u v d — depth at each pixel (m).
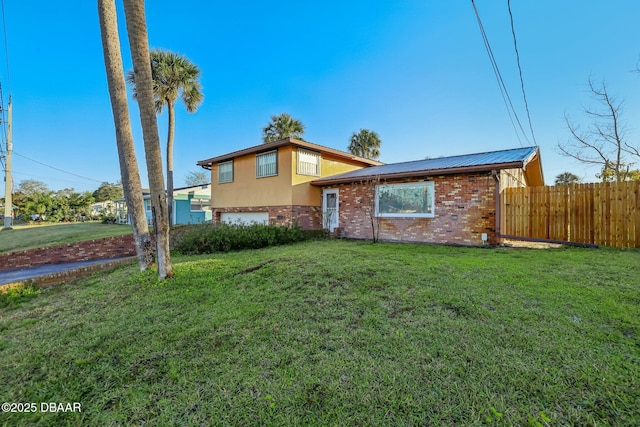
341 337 2.88
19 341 3.40
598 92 13.13
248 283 4.80
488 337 2.70
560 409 1.84
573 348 2.45
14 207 40.19
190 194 22.83
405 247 8.31
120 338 3.24
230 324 3.35
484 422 1.77
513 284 4.13
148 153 5.23
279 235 9.97
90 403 2.23
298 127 22.84
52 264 10.17
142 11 5.16
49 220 35.75
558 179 27.72
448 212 9.30
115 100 5.79
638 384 2.01
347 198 12.23
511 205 8.88
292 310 3.62
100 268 7.40
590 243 7.62
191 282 5.07
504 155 9.69
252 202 14.02
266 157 13.38
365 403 1.98
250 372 2.42
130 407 2.13
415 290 4.01
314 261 5.98
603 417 1.76
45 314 4.32
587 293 3.66
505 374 2.17
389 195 10.77
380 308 3.51
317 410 1.96
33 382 2.55
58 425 2.02
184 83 15.67
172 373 2.48
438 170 8.98
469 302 3.52
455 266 5.29
